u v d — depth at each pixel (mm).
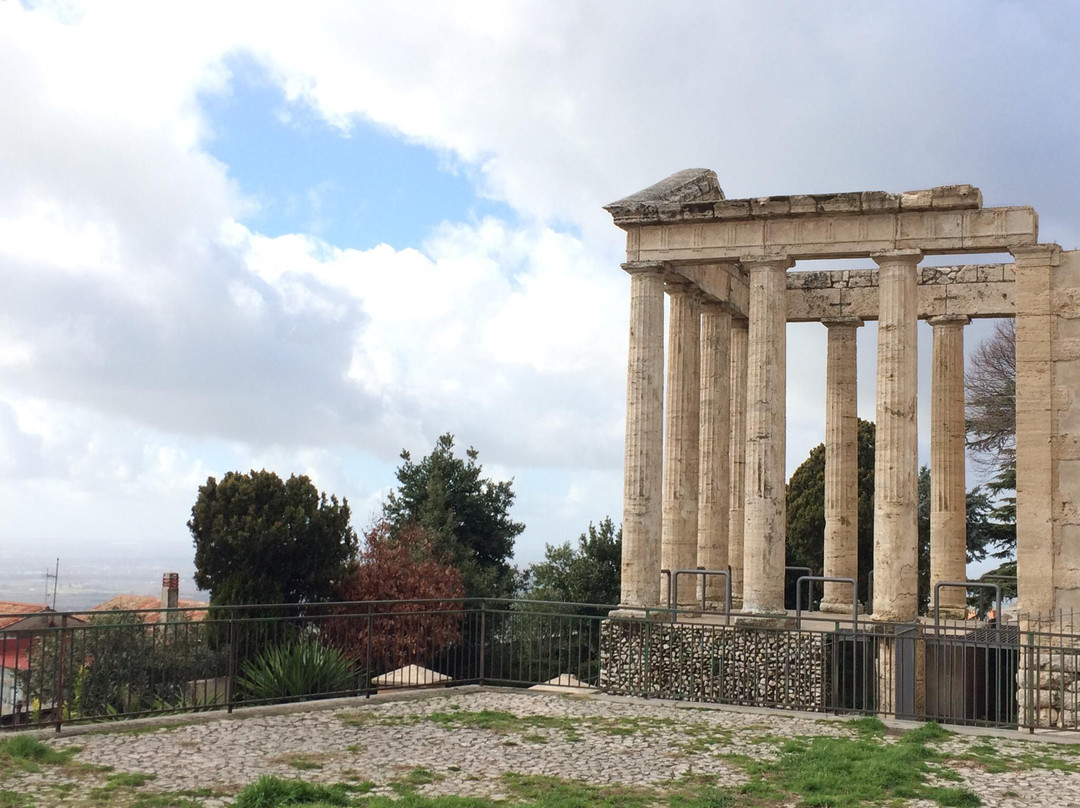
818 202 30219
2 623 43500
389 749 17266
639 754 17266
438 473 57938
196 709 20219
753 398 30766
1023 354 28219
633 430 31453
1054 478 27500
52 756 15953
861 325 38656
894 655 25453
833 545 37438
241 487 37719
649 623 24859
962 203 29109
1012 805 14273
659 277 32188
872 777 15383
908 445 29516
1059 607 27047
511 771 15867
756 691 24562
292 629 26359
